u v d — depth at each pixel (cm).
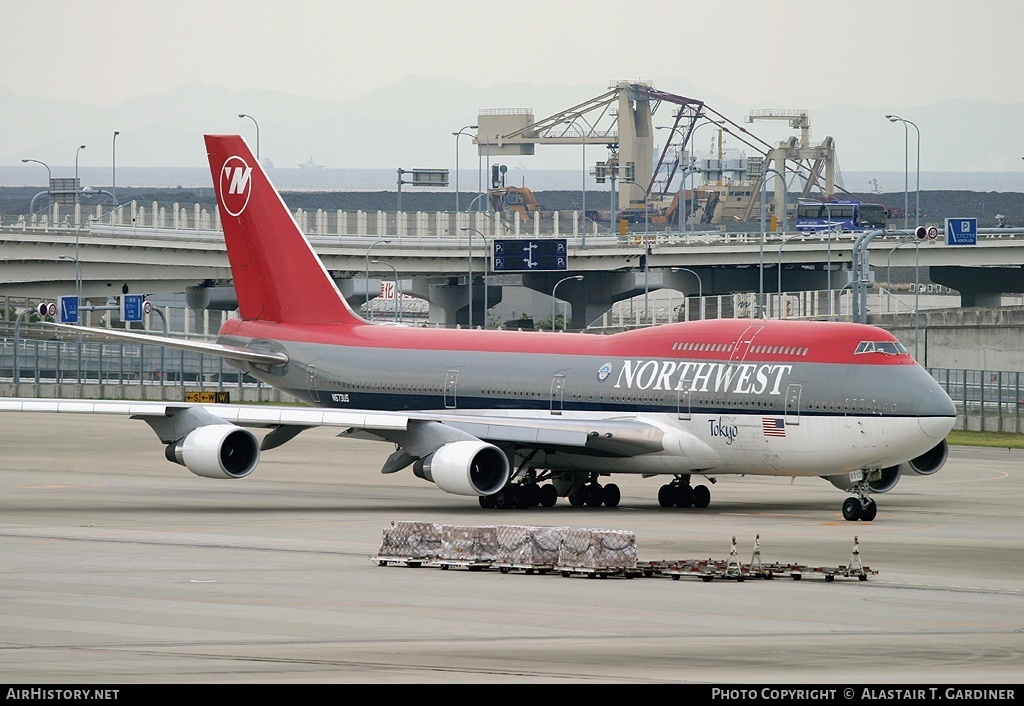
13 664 5597
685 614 6944
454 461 12125
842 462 11700
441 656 5806
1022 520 11806
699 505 13000
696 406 12350
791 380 11925
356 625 6556
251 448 12544
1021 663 5816
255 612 6906
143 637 6219
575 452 12862
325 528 10844
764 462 12100
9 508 12331
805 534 10638
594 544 8225
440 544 8656
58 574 8238
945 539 10362
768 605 7256
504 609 7044
